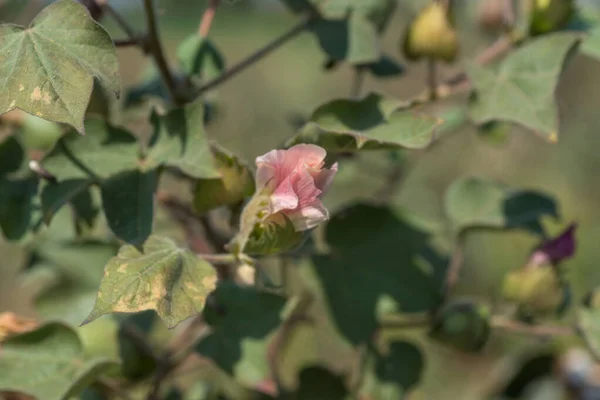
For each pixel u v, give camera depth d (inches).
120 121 40.1
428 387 74.0
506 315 37.7
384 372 38.2
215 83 36.7
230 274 36.6
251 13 145.5
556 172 94.6
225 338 35.5
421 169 82.2
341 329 37.4
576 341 43.5
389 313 37.5
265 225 32.9
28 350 35.2
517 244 80.0
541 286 37.2
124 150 34.6
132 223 34.0
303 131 33.7
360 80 39.7
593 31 38.3
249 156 85.8
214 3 37.6
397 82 106.9
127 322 37.6
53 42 32.3
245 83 112.2
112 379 35.9
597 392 43.4
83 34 32.3
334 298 37.5
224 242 37.4
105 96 36.9
